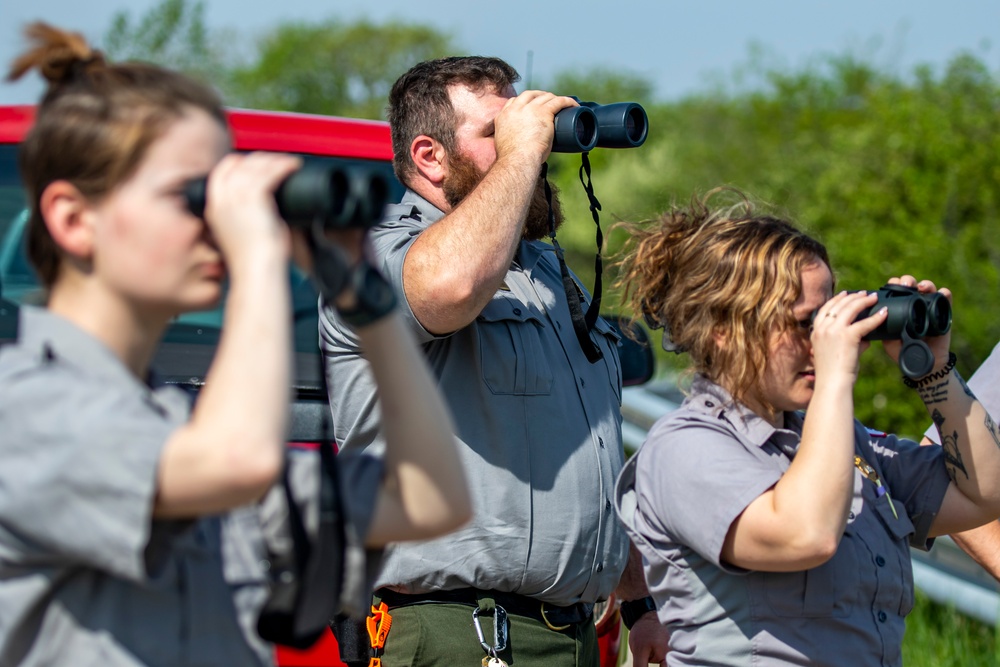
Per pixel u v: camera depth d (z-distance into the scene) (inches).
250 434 152.6
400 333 180.7
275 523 187.3
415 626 297.3
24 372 162.9
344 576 181.2
